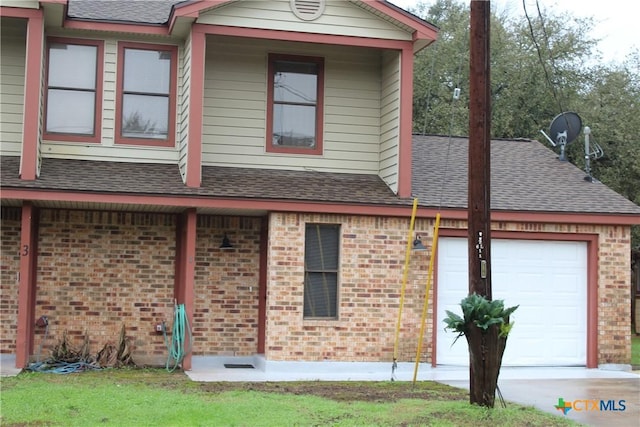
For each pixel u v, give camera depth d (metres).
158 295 14.39
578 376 13.67
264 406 9.75
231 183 14.01
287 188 14.09
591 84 28.73
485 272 9.77
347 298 13.87
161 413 9.15
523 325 14.77
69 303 14.02
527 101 28.30
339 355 13.74
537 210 14.56
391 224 14.11
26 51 13.34
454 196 14.70
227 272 14.65
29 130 12.95
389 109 15.17
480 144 9.82
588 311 14.95
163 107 14.70
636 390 11.98
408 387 11.97
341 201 13.76
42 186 12.66
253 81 15.17
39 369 12.95
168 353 14.28
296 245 13.71
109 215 14.29
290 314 13.60
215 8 13.88
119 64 14.54
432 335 14.14
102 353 13.77
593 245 15.00
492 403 9.72
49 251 13.98
